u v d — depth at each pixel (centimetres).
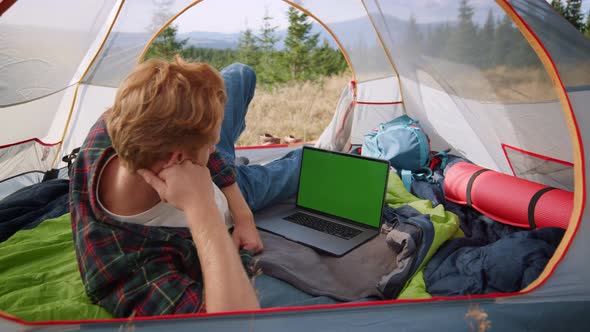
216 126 101
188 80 97
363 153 266
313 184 192
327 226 177
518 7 153
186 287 110
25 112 227
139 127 95
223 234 102
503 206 191
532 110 210
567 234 131
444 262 153
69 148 262
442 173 245
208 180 105
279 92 737
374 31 288
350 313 111
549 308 122
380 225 172
